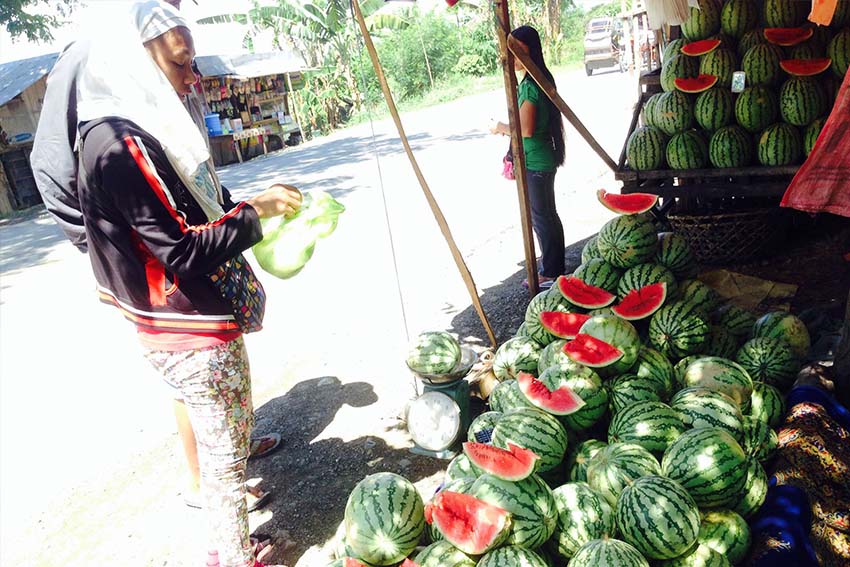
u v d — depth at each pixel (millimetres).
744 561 2605
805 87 5086
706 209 5930
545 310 4191
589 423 3309
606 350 3475
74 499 4293
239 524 3064
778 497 2752
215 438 2973
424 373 3924
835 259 5469
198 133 2777
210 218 2912
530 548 2521
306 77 26891
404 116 26250
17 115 18312
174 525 3875
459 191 11320
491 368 4418
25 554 3836
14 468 4781
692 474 2695
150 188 2568
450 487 2840
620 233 4168
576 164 11477
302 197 3035
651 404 3105
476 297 4691
